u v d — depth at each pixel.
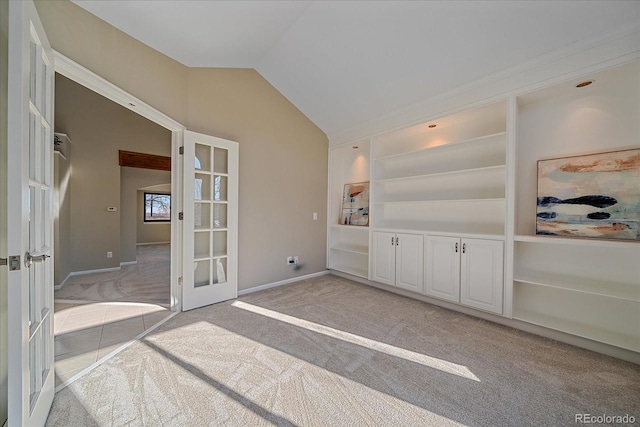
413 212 3.84
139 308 3.07
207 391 1.67
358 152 4.65
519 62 2.49
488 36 2.38
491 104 2.76
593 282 2.43
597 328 2.36
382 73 3.11
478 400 1.62
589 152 2.43
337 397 1.64
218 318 2.79
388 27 2.57
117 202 5.04
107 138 4.91
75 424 1.41
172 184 3.00
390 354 2.13
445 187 3.52
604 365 2.00
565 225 2.54
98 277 4.48
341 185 4.87
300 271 4.32
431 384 1.77
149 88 2.61
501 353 2.16
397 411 1.53
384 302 3.32
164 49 2.70
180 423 1.42
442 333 2.50
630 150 2.23
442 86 3.01
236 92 3.49
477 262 2.84
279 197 4.02
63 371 1.85
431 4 2.27
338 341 2.33
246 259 3.65
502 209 3.05
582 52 2.19
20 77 1.09
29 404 1.18
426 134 3.72
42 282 1.46
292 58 3.32
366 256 4.54
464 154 3.35
